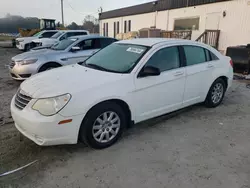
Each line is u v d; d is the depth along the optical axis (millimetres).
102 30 29312
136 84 3344
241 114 4523
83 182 2490
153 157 2975
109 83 3113
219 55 4832
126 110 3383
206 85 4516
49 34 16906
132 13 21781
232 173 2674
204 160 2928
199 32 14656
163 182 2504
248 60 8367
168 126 3928
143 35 17328
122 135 3578
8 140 3348
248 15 11695
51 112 2711
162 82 3645
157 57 3658
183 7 15672
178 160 2918
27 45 16234
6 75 8125
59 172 2650
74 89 2865
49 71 3711
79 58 7137
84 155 3004
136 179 2547
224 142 3402
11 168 2703
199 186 2447
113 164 2816
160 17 18109
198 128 3861
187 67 4066
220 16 13117
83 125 2951
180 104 4102
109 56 3924
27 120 2746
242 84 7133
